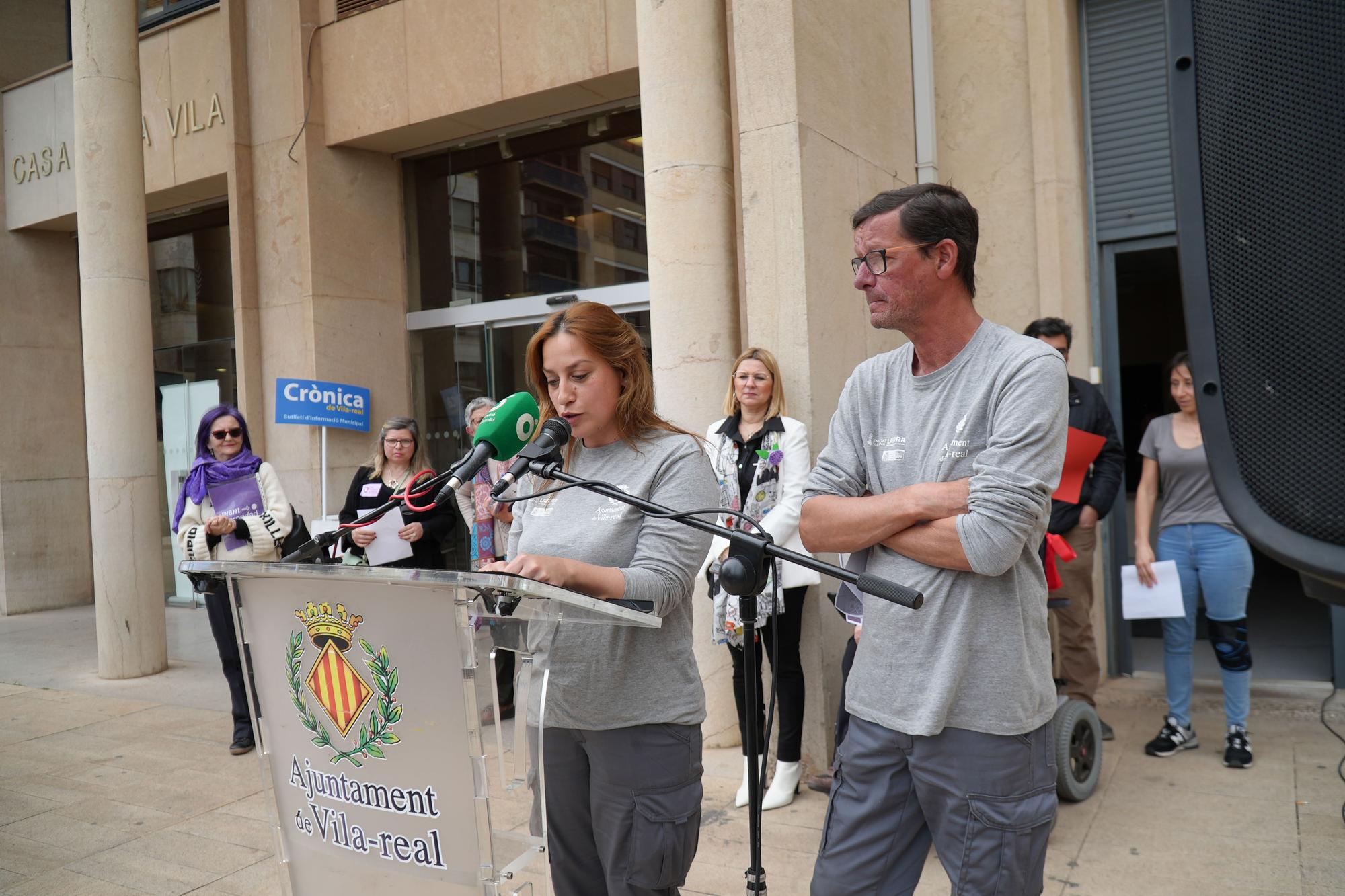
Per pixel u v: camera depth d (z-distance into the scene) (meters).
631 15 5.57
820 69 3.98
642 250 6.16
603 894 1.99
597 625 1.84
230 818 3.79
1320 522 1.16
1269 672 5.12
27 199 8.87
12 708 5.61
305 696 1.67
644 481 1.88
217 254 8.60
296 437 6.86
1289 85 1.19
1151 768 3.83
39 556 9.16
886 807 1.76
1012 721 1.62
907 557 1.71
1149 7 4.84
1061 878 2.91
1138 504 4.11
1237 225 1.25
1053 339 3.85
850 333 4.20
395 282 7.11
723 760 4.03
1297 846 3.06
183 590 8.84
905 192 1.73
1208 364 1.28
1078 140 4.98
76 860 3.43
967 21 4.95
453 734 1.49
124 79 6.15
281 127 6.83
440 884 1.55
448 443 7.11
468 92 6.15
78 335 9.48
